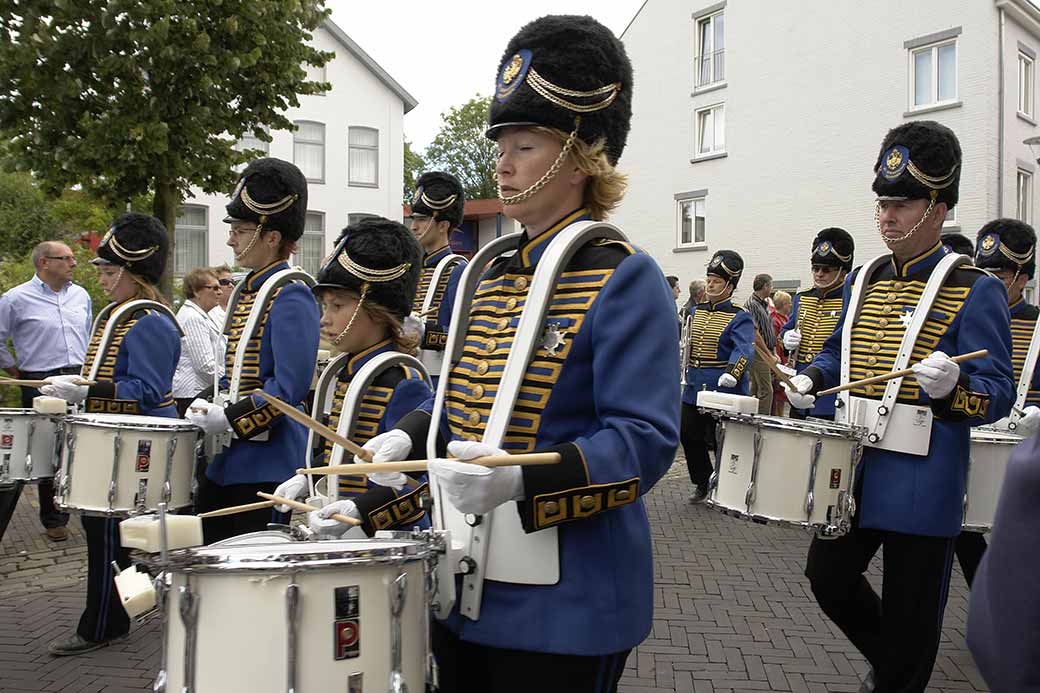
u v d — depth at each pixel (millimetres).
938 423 3471
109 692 4035
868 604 3750
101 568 4449
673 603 5301
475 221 24828
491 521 2037
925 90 19109
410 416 2508
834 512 3387
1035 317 5926
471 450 1823
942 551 3502
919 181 3598
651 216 23688
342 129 23844
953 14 18516
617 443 1922
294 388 3883
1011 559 1333
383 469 1912
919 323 3576
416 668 1929
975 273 3639
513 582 2018
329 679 1789
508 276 2252
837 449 3377
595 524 2039
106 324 4863
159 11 8438
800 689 4098
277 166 4172
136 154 8773
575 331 2035
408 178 45438
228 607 1781
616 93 2139
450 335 2297
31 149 8875
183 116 8938
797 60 20750
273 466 3980
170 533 1907
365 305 3268
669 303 2061
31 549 6461
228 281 8461
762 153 21375
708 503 3691
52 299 7441
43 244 7445
